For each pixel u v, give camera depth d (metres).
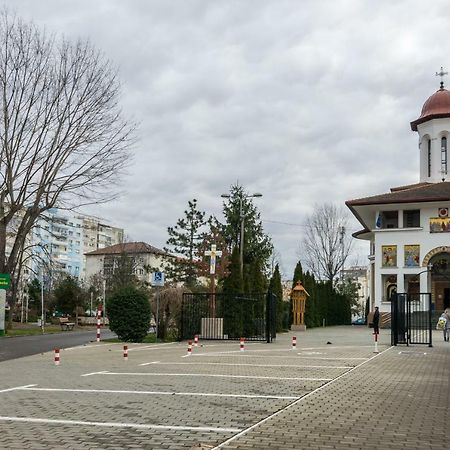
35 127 34.84
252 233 57.72
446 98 63.03
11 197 35.47
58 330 45.62
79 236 131.38
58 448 6.96
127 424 8.42
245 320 30.38
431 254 49.62
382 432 8.10
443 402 10.78
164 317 30.80
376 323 31.08
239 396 11.13
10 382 13.19
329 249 83.12
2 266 36.19
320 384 13.02
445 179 61.16
